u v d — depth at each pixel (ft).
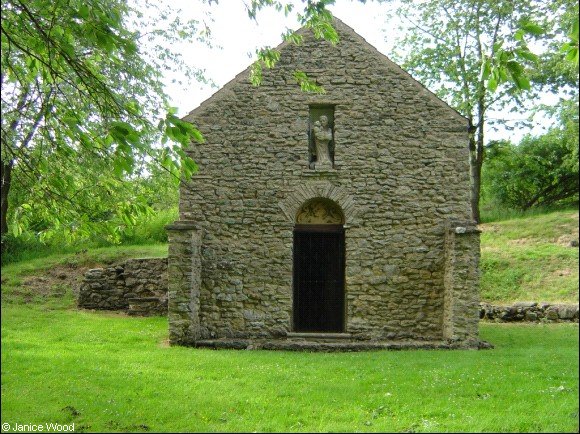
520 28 22.53
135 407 29.86
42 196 26.96
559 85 87.76
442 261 51.83
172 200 58.95
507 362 40.24
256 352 45.70
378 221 52.26
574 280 74.33
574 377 35.32
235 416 28.48
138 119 23.61
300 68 53.57
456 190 52.39
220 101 53.11
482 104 97.30
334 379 35.42
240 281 51.93
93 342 48.62
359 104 53.21
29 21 24.95
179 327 48.57
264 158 52.75
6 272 74.64
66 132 24.47
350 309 51.62
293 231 53.06
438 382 34.22
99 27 22.34
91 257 79.41
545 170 116.57
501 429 26.12
